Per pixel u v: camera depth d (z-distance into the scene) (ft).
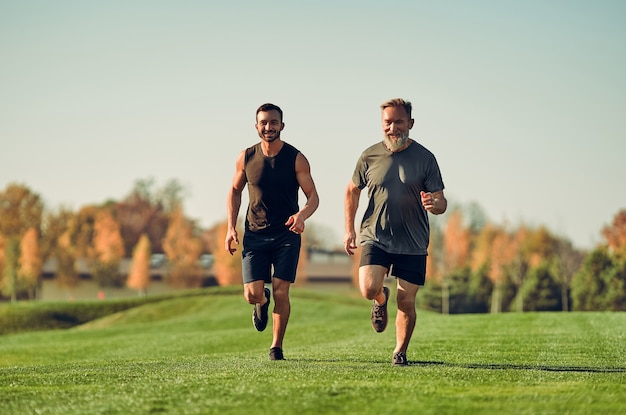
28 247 367.45
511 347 51.42
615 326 72.64
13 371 38.32
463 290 307.78
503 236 325.83
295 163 38.68
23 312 192.75
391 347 53.72
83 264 414.21
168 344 80.33
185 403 24.56
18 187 411.34
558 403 24.08
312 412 22.93
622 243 300.20
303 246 350.43
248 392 26.00
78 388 28.63
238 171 39.55
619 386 27.78
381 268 35.83
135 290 384.06
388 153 35.78
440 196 35.29
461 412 22.81
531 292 287.48
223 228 324.80
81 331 132.46
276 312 40.29
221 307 190.29
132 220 483.51
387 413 22.71
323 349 52.70
